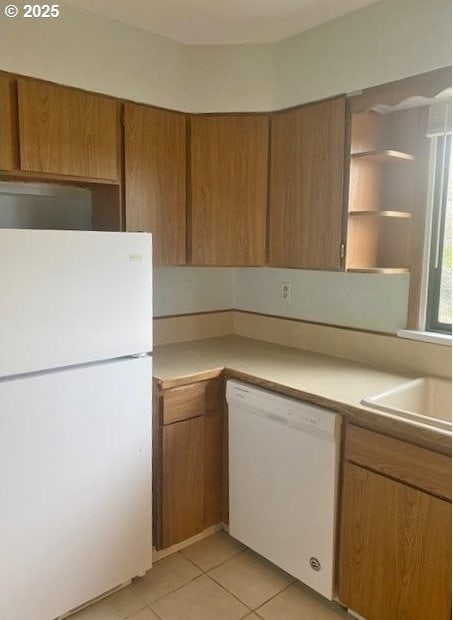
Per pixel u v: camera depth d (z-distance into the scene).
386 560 1.65
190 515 2.19
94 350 1.69
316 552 1.87
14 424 1.54
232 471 2.19
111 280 1.71
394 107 2.05
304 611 1.87
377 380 2.00
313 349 2.52
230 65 2.26
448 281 2.09
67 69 1.92
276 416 1.95
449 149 2.01
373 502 1.67
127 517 1.88
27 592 1.65
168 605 1.89
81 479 1.72
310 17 2.01
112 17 2.01
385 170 2.19
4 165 1.79
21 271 1.49
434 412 2.04
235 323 2.94
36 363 1.56
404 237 2.15
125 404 1.81
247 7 1.93
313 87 2.11
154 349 2.52
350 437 1.72
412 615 1.60
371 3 1.90
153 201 2.21
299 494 1.91
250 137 2.29
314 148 2.12
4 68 1.77
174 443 2.07
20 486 1.58
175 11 1.97
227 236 2.34
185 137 2.29
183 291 2.71
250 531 2.14
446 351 2.02
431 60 1.76
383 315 2.25
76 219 2.28
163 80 2.20
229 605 1.90
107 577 1.86
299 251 2.22
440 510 1.49
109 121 2.05
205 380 2.14
